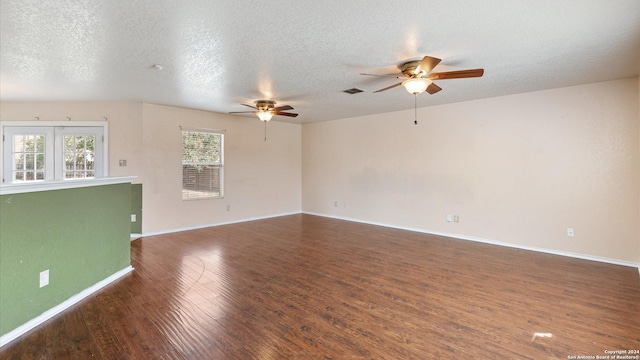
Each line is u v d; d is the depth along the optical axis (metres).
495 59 3.08
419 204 5.68
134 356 1.97
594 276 3.40
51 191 2.51
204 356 1.98
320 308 2.65
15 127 4.96
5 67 3.28
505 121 4.63
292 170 7.67
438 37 2.57
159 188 5.39
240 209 6.61
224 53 2.92
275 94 4.53
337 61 3.15
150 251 4.36
